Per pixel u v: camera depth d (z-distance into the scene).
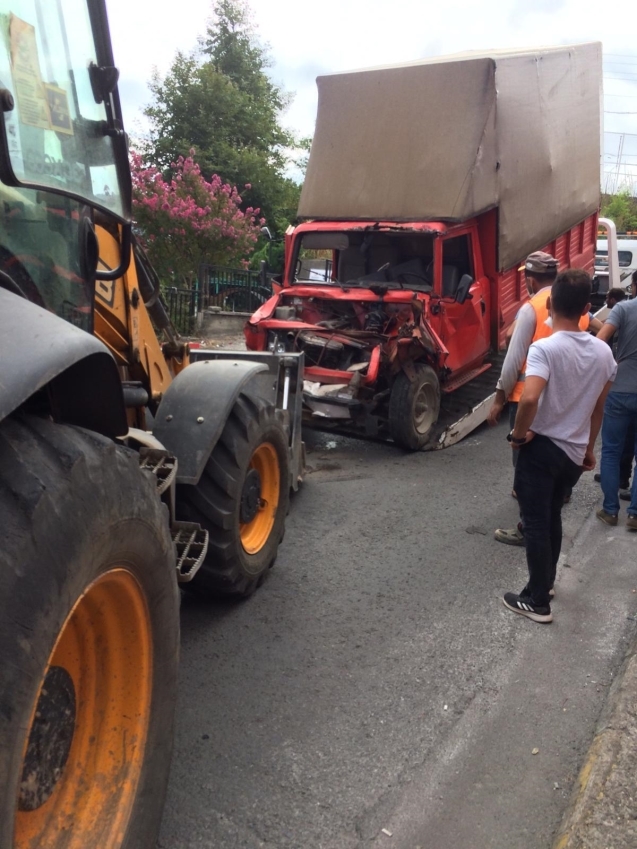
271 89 24.75
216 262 14.84
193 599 4.20
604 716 3.12
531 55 7.95
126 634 2.16
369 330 7.45
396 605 4.19
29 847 1.91
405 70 7.48
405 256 8.06
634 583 4.51
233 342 12.77
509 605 4.15
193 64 22.06
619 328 5.23
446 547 5.02
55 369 1.69
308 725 3.13
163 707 2.29
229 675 3.47
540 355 3.69
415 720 3.18
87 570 1.77
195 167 14.65
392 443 7.62
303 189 8.19
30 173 2.16
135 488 2.02
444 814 2.66
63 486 1.72
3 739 1.49
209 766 2.87
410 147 7.46
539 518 3.90
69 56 2.48
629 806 2.47
